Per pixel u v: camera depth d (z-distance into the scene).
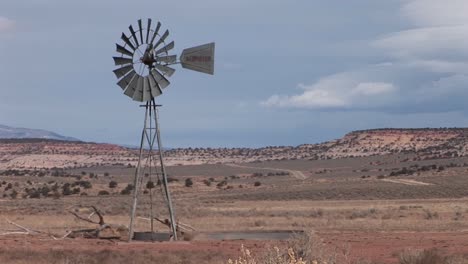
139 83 42.38
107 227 46.47
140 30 42.25
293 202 110.75
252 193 136.12
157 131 43.06
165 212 77.69
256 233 48.66
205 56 42.44
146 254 32.12
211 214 75.12
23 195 132.38
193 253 32.81
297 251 22.83
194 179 197.50
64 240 41.72
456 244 37.62
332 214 72.94
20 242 40.03
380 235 45.12
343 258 25.30
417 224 56.44
